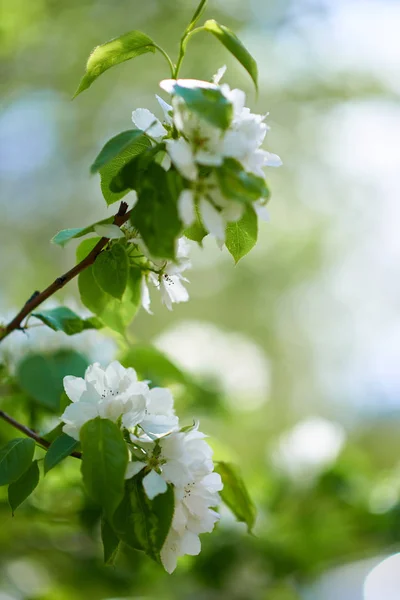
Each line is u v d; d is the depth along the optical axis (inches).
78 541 46.4
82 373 42.0
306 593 48.8
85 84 34.4
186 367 52.5
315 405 157.6
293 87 134.6
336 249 157.2
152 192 31.8
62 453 33.1
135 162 32.3
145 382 34.2
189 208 31.2
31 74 117.9
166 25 120.8
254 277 149.3
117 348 43.9
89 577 46.3
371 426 147.7
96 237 36.4
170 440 33.1
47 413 42.5
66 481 43.0
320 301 158.2
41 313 37.3
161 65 123.5
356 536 49.1
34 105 127.1
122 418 33.0
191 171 31.5
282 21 125.3
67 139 134.3
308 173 148.9
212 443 41.5
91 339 43.3
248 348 55.3
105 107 130.8
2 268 133.6
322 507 50.3
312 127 142.1
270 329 152.7
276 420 152.3
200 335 54.9
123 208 34.0
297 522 49.4
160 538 32.5
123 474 32.0
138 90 129.9
